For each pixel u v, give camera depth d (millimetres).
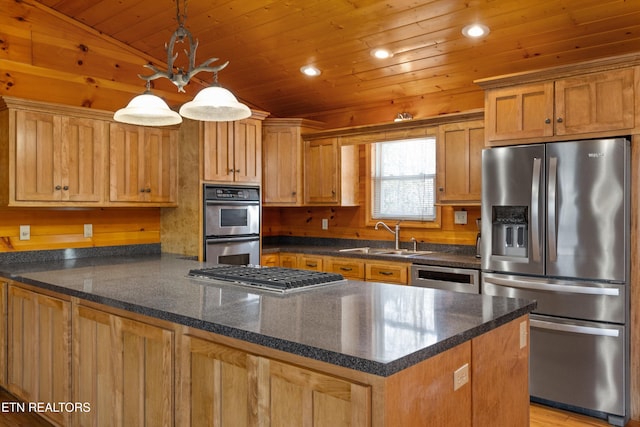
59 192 3545
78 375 2553
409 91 4500
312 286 2455
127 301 2107
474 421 1716
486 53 3672
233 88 4934
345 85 4598
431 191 4582
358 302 2078
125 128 3930
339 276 2641
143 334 2117
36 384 2934
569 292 3049
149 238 4426
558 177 3121
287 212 5668
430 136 4188
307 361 1533
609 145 2943
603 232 2971
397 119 4504
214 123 4254
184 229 4270
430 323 1706
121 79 4238
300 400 1521
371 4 3326
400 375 1365
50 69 3832
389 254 4254
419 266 3912
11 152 3328
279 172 4992
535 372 3242
